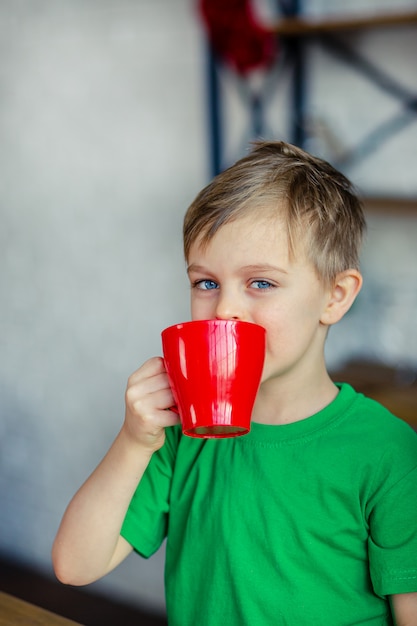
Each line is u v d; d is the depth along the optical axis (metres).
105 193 2.80
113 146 2.75
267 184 0.96
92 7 2.69
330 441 1.01
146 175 2.69
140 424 0.94
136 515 1.09
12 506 3.26
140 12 2.58
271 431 1.04
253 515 1.01
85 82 2.77
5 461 3.27
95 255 2.88
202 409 0.84
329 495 0.99
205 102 2.49
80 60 2.76
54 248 2.98
